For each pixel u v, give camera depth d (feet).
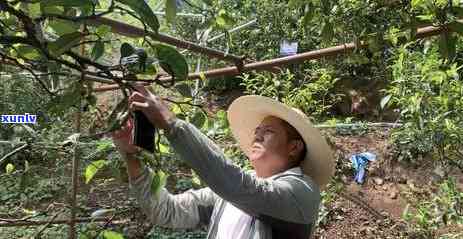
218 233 6.54
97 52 3.64
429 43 10.78
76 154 5.61
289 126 7.02
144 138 4.49
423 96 11.37
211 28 5.60
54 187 17.33
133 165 5.82
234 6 26.30
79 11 4.00
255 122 7.68
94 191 18.37
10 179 18.74
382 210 20.31
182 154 4.96
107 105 19.98
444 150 12.22
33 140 5.62
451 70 10.98
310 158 7.07
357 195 21.03
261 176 7.06
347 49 7.48
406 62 11.73
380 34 6.87
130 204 17.08
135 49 3.54
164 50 3.59
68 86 4.03
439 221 13.48
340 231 19.22
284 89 19.13
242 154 14.71
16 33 4.06
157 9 11.83
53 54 3.49
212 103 27.55
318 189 6.57
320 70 21.13
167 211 6.75
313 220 6.38
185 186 14.66
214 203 7.09
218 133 8.41
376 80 26.61
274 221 6.00
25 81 12.60
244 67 9.59
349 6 6.89
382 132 24.21
